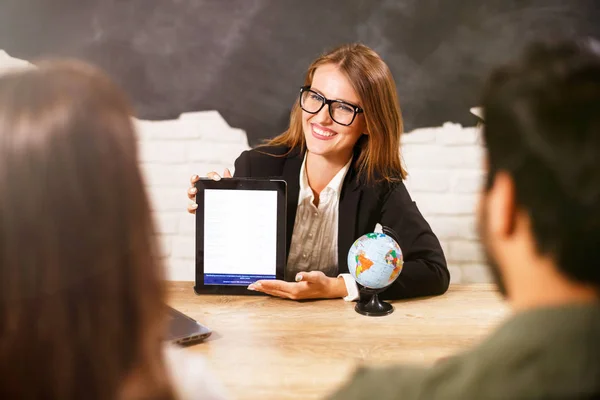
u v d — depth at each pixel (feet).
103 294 1.29
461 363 1.34
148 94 7.50
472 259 7.62
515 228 1.33
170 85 7.48
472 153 7.48
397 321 3.85
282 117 7.51
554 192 1.22
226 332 3.64
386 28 7.27
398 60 7.34
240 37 7.33
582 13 7.21
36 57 7.45
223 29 7.32
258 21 7.28
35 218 1.24
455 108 7.42
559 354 1.19
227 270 4.23
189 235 7.79
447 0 7.18
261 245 4.21
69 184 1.26
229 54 7.38
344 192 5.01
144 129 7.59
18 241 1.25
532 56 1.33
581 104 1.21
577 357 1.18
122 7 7.32
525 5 7.20
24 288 1.26
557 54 1.31
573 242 1.22
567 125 1.21
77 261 1.27
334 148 4.78
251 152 5.30
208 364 3.23
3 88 1.31
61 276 1.26
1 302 1.26
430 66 7.34
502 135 1.30
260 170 5.16
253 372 3.16
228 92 7.47
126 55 7.43
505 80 1.34
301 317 3.89
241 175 5.19
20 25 7.39
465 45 7.29
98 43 7.42
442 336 3.63
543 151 1.22
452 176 7.54
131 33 7.38
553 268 1.28
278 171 5.15
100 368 1.31
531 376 1.19
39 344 1.28
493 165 1.33
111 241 1.29
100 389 1.32
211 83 7.46
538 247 1.27
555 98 1.23
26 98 1.29
